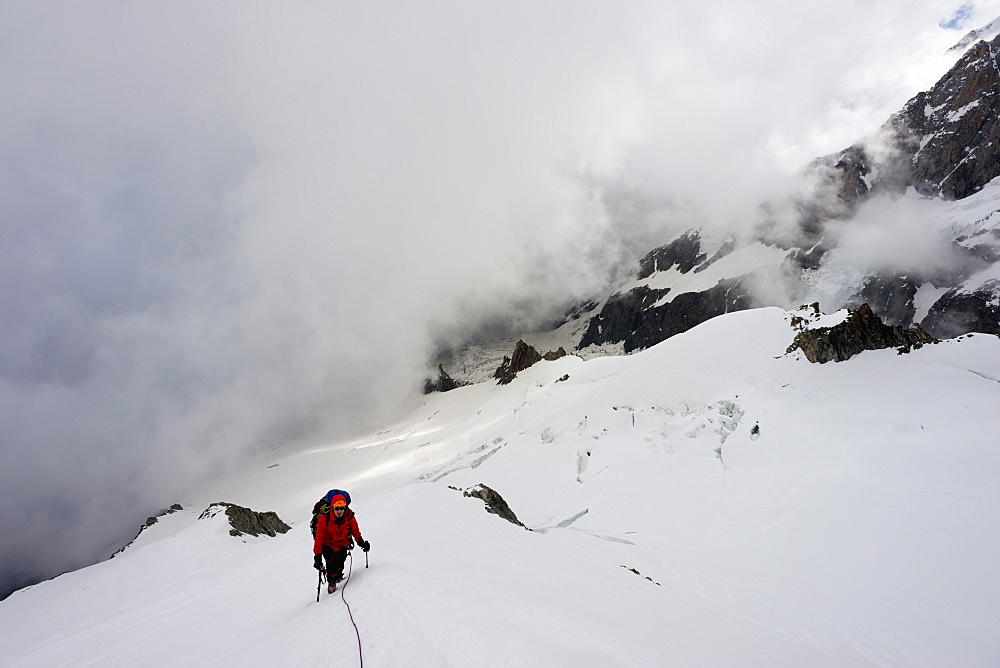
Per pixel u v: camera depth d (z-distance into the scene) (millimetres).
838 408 44219
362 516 23109
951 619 18516
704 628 13117
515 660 5316
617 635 8750
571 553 21484
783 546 27969
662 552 28500
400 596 7883
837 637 18281
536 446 72875
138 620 16656
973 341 46688
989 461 29141
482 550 17359
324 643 7148
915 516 26609
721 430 49094
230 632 10727
